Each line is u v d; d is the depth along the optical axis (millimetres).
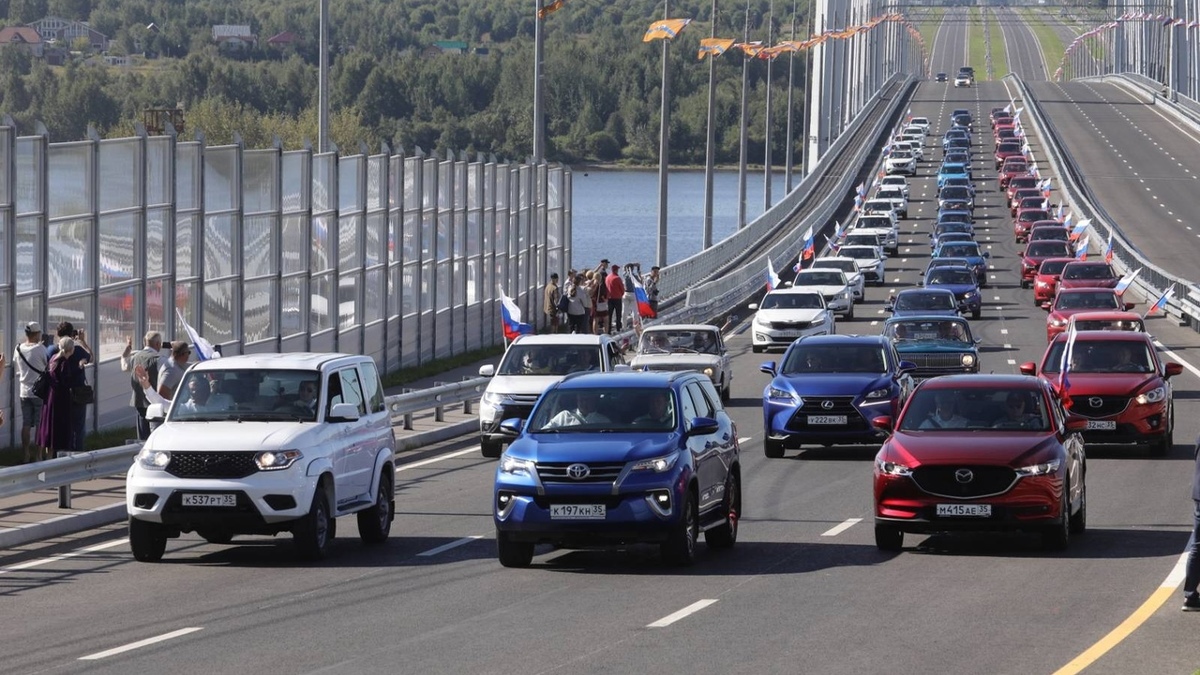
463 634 20625
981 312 93812
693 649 19500
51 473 31578
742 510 33562
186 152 46844
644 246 180500
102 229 42656
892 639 20094
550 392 27859
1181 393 58469
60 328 35938
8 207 38875
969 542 29203
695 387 28797
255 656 19359
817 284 89438
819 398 42188
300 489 26906
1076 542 28875
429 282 66875
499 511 26094
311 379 28734
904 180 173375
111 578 25797
